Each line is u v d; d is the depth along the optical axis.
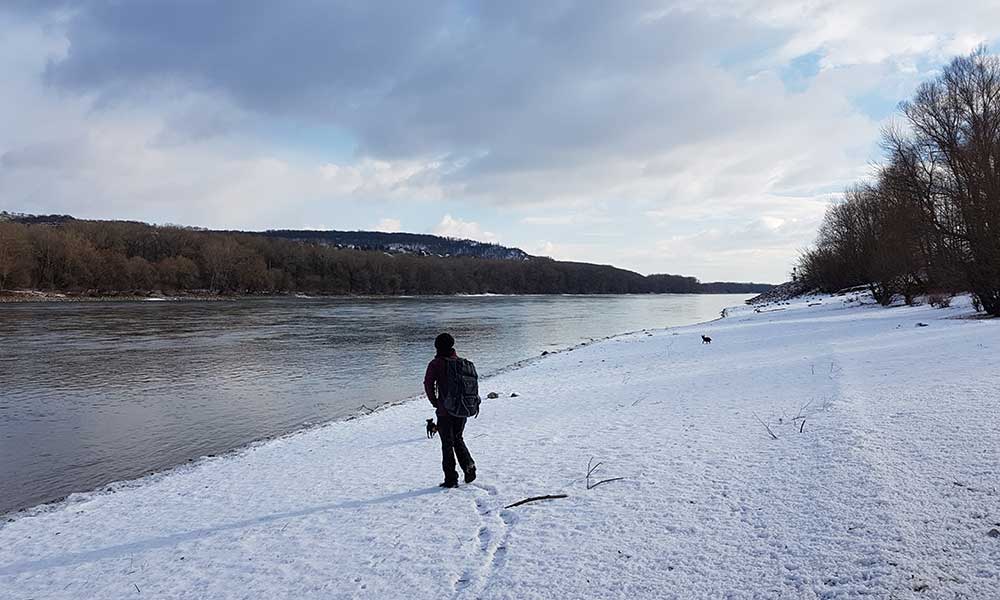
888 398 8.44
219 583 4.93
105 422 14.20
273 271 113.75
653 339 27.81
